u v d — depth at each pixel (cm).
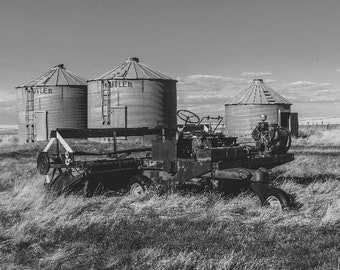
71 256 711
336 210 920
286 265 657
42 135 4691
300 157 2042
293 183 1284
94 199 1140
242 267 648
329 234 803
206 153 1095
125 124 4144
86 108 4778
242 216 934
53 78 4781
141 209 996
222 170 1073
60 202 1045
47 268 663
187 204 1048
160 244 758
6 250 744
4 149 3036
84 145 3225
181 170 1148
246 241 764
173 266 656
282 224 861
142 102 4131
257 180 1029
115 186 1281
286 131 1234
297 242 753
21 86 4847
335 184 1275
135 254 711
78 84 4731
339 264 647
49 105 4681
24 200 1098
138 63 4366
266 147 1215
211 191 1138
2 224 892
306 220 878
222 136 1250
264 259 677
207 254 700
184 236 798
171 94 4253
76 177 1187
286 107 4722
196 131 1241
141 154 2191
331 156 2216
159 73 4316
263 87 4853
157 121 4141
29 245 770
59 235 818
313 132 5212
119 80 4147
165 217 938
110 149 2972
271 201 998
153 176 1232
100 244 772
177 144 1181
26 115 4791
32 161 2173
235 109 4744
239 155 1146
